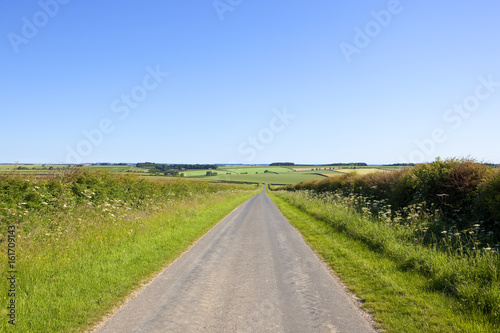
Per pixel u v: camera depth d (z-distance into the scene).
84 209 10.80
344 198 17.20
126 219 11.33
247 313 4.65
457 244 7.26
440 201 10.29
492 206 7.41
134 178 17.72
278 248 9.36
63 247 7.58
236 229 13.29
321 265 7.35
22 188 9.26
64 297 5.18
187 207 17.91
